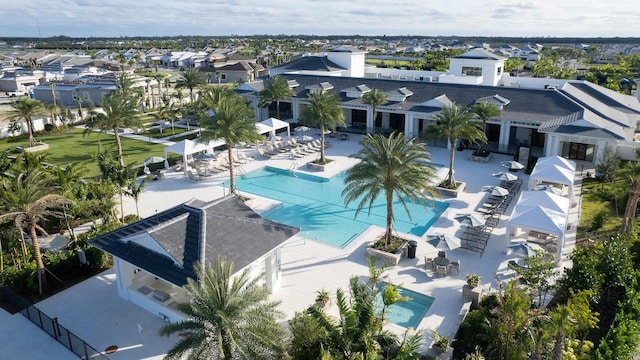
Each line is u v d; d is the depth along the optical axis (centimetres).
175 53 15012
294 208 2853
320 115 3538
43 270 1897
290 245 2314
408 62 12031
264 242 1783
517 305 1378
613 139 3231
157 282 1895
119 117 3362
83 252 2012
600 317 1711
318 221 2656
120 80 6047
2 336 1638
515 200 2870
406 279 1986
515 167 3125
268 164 3725
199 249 1625
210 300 1238
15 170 2683
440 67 8412
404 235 2428
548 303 1730
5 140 4647
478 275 2000
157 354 1534
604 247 1836
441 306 1781
